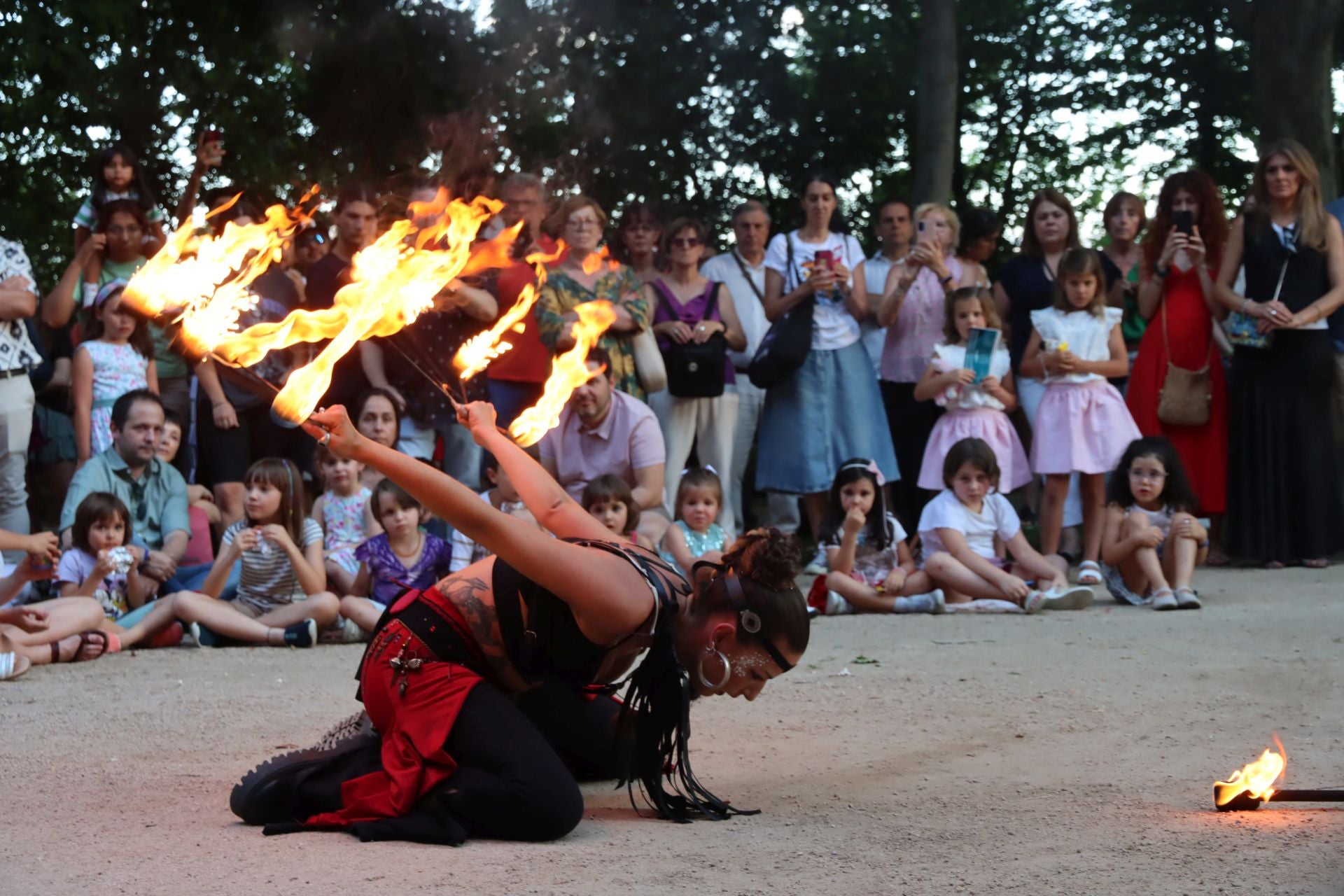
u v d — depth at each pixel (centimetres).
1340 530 871
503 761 315
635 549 332
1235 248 866
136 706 484
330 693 510
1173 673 522
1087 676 520
